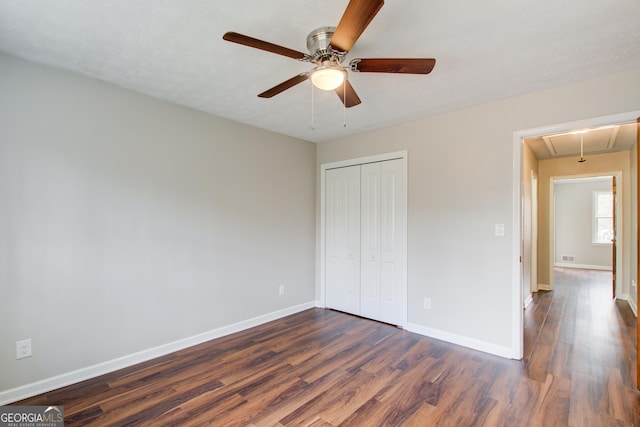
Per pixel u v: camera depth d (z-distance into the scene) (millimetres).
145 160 2727
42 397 2145
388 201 3646
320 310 4219
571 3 1552
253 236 3598
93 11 1630
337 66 1722
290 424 1868
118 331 2564
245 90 2631
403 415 1958
